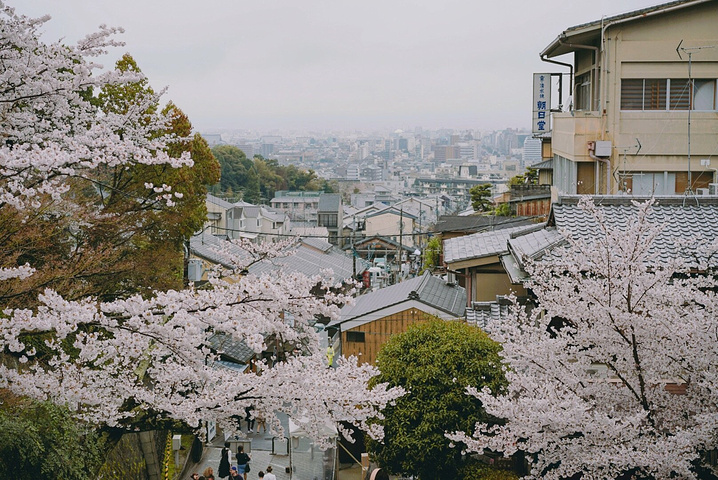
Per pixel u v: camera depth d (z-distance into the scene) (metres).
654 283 8.85
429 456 13.44
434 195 126.44
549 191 32.66
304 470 15.15
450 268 17.64
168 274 15.40
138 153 6.74
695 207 13.55
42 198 9.97
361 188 157.75
